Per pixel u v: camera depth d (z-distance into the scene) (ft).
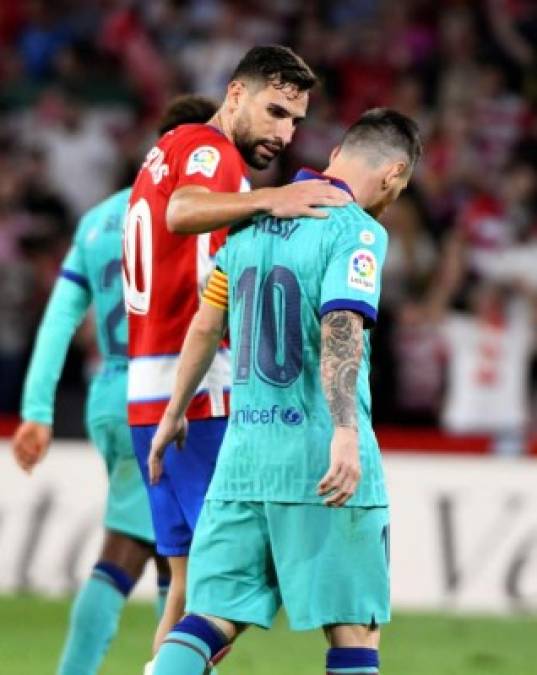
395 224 156.87
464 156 170.91
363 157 54.13
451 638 99.25
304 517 51.65
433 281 154.61
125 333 71.31
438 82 181.57
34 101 182.80
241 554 52.65
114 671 81.66
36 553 114.42
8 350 144.46
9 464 114.93
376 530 52.08
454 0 186.70
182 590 62.23
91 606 70.38
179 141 59.88
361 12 186.80
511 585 115.14
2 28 188.34
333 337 50.72
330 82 180.45
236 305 53.88
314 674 82.38
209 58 180.86
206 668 52.39
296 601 51.78
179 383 56.24
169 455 61.72
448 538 115.75
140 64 184.03
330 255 51.78
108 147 171.53
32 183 162.61
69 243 157.99
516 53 183.62
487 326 144.36
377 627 52.80
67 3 189.78
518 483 116.26
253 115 59.31
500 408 143.84
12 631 95.61
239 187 58.54
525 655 92.27
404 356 143.23
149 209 61.00
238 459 52.90
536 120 176.76
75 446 115.24
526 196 163.43
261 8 185.26
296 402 52.13
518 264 154.81
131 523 71.31
